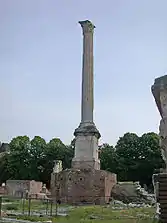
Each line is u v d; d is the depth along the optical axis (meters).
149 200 43.31
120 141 88.88
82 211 28.16
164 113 9.59
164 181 10.06
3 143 115.31
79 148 48.12
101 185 43.78
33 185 58.41
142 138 85.62
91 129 48.44
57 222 22.00
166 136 9.60
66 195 43.97
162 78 9.68
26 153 88.06
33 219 22.81
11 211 28.52
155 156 83.06
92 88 50.91
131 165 83.38
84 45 52.56
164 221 9.77
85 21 53.06
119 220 21.94
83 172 44.53
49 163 89.31
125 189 45.88
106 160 84.19
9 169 87.94
